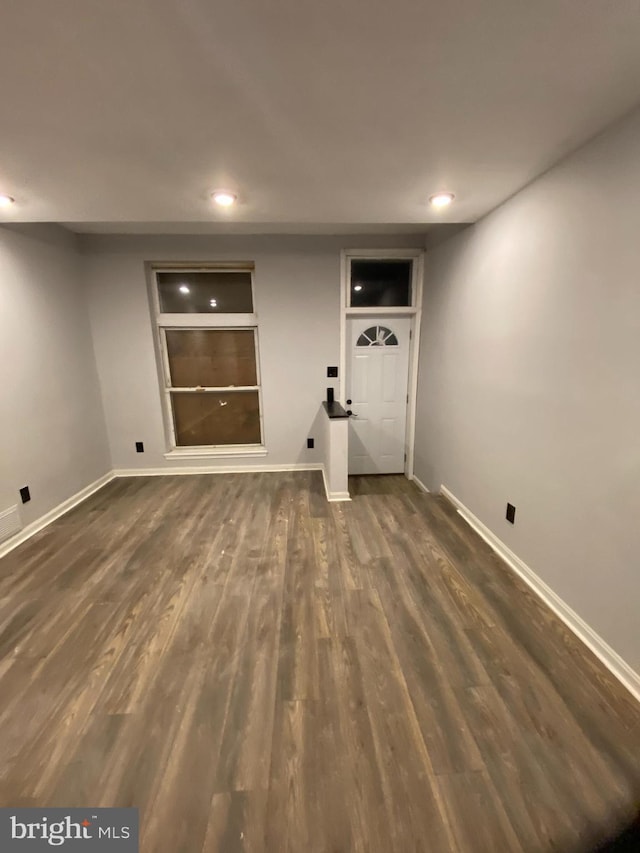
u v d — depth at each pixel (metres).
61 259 3.35
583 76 1.25
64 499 3.32
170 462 4.18
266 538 2.78
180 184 2.03
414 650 1.74
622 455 1.55
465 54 1.14
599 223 1.62
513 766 1.26
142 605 2.08
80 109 1.37
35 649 1.78
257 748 1.33
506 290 2.36
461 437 3.09
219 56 1.13
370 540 2.73
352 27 1.04
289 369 4.08
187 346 4.08
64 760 1.30
